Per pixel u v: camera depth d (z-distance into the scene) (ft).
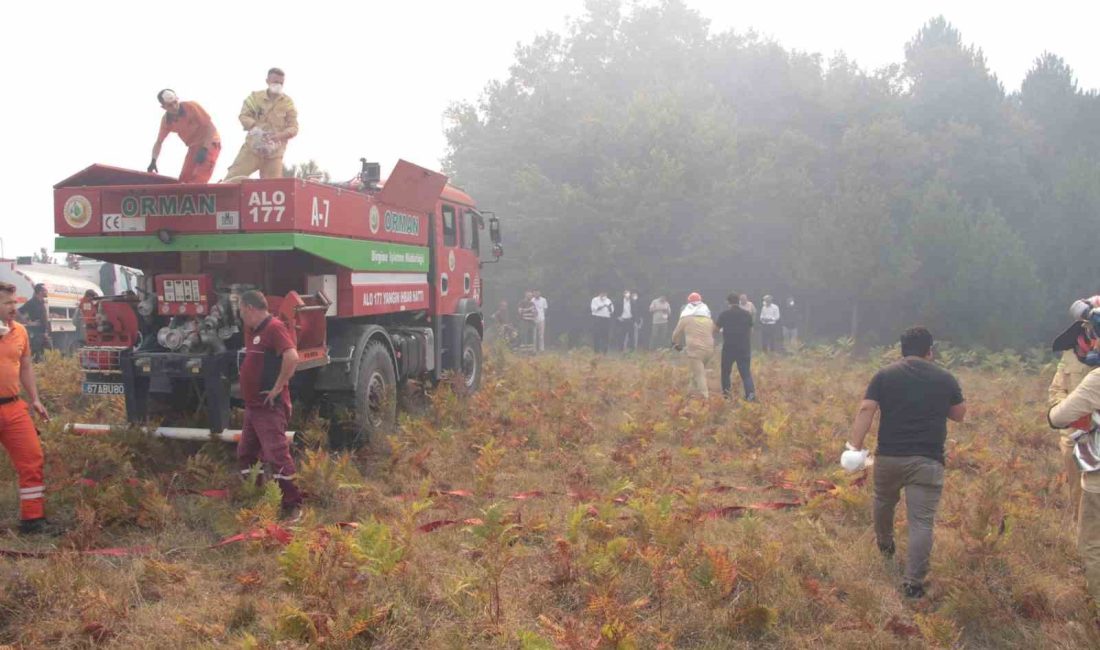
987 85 118.52
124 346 24.04
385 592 15.43
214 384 22.80
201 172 25.76
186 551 17.81
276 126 27.40
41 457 18.90
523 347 80.12
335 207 25.26
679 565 16.19
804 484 24.00
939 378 16.80
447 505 20.86
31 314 54.19
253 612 14.73
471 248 40.50
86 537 17.62
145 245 23.26
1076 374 18.66
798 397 42.60
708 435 31.91
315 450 25.12
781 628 14.88
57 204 23.59
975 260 81.56
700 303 41.09
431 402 33.40
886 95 113.09
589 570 16.19
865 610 15.31
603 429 32.14
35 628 13.94
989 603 15.74
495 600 14.99
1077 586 16.49
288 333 20.97
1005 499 21.67
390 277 30.22
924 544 16.30
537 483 23.99
